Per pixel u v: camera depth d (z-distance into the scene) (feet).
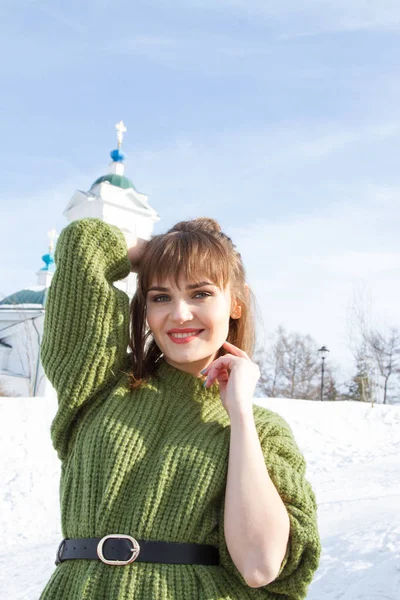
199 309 6.24
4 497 32.22
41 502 31.81
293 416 52.95
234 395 5.66
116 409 6.02
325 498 27.76
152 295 6.39
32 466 36.99
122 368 6.55
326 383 134.21
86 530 5.53
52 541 25.82
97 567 5.28
